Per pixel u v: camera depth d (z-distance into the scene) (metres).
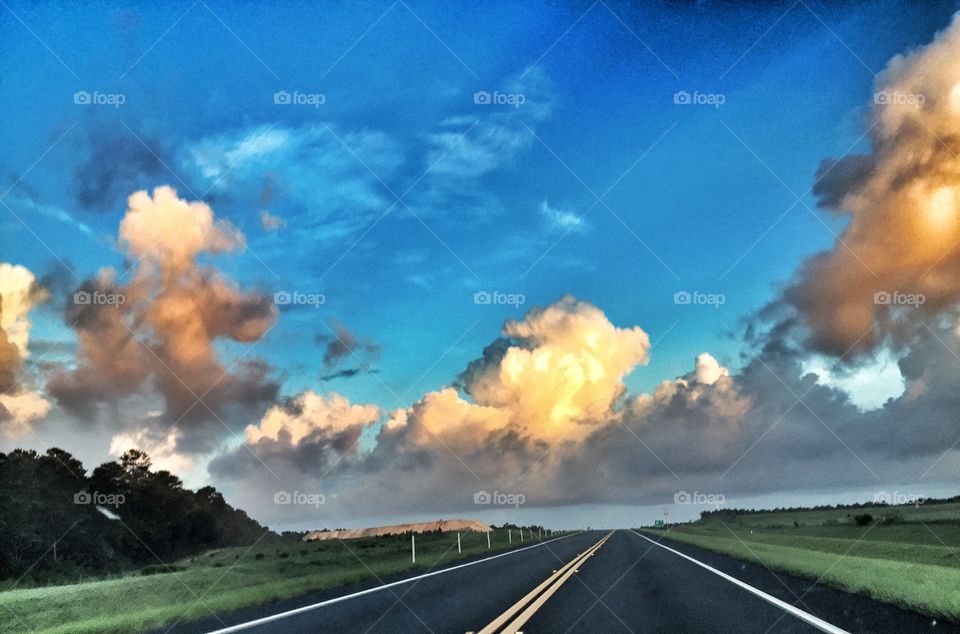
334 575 25.80
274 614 14.48
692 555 30.53
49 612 17.48
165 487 95.62
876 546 34.22
